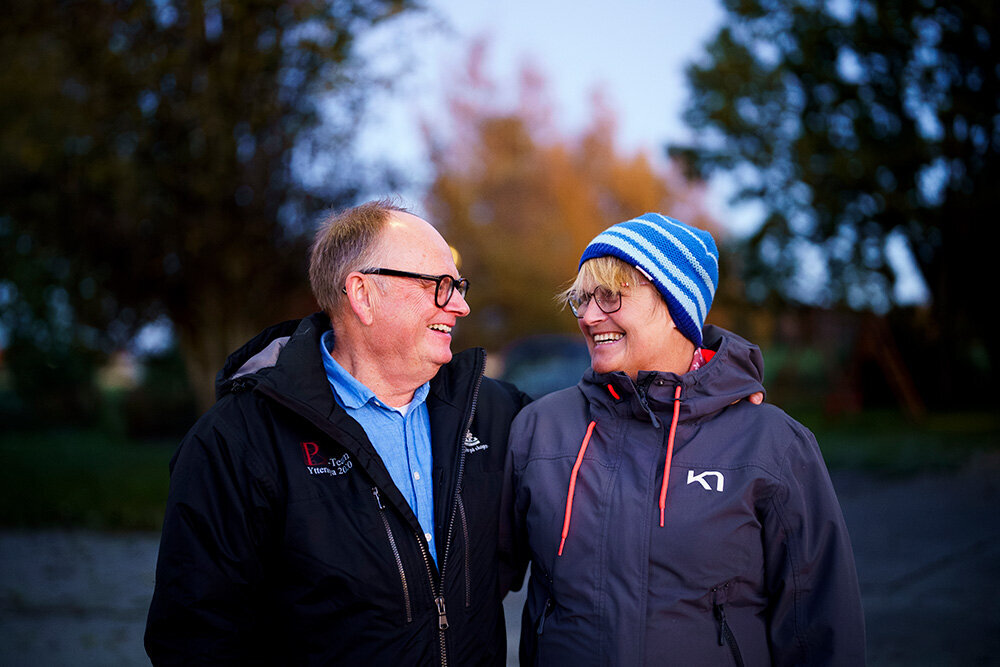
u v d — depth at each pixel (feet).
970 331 58.80
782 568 6.46
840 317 61.31
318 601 6.48
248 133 29.94
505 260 83.76
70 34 29.40
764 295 60.39
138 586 19.19
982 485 30.04
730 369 6.81
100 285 33.88
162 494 30.83
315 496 6.55
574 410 7.29
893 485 30.83
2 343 52.49
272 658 6.71
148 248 31.65
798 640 6.38
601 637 6.31
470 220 85.20
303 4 28.35
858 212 55.72
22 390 58.13
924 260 57.52
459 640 6.71
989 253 55.36
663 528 6.42
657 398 6.75
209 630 6.38
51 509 28.14
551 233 87.71
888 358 58.54
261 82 29.30
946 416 56.03
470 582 6.88
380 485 6.60
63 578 19.86
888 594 17.38
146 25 29.30
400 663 6.41
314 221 31.42
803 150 54.13
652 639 6.25
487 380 8.04
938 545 21.38
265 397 6.82
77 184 29.99
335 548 6.46
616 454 6.82
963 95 51.85
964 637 14.69
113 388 61.57
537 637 6.75
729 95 55.77
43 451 46.88
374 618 6.43
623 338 6.90
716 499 6.41
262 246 31.63
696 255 6.89
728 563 6.35
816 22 52.65
